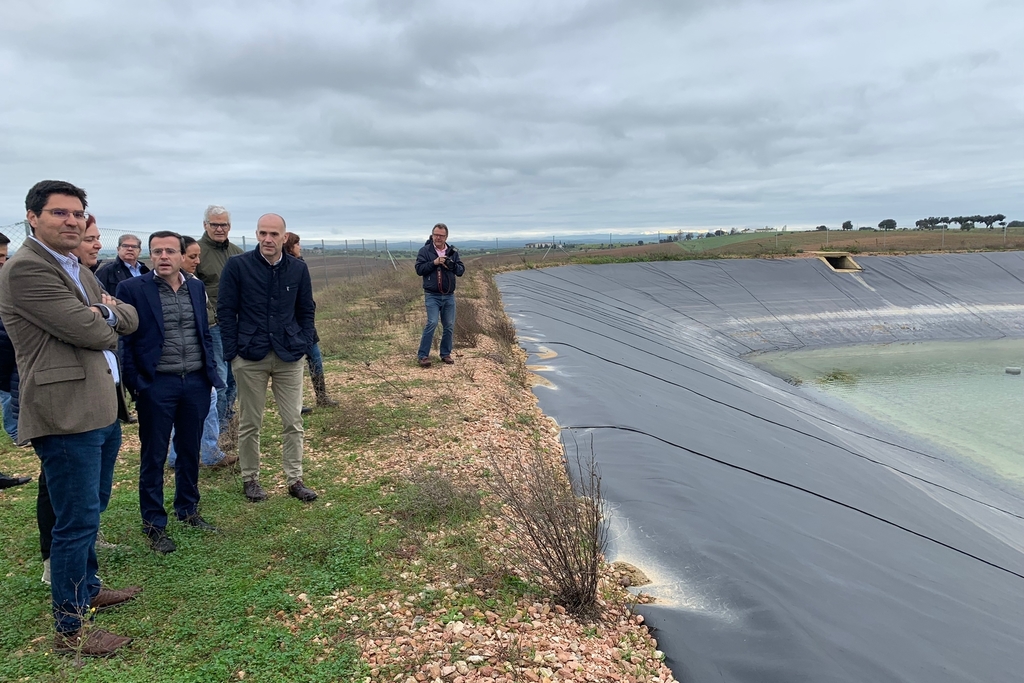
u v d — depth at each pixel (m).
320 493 5.02
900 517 7.23
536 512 4.04
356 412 6.89
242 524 4.43
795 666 3.38
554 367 10.57
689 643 3.55
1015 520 9.27
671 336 20.41
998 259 32.88
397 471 5.48
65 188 2.96
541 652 3.14
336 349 10.93
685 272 29.11
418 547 4.17
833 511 6.63
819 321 26.70
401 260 31.83
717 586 4.08
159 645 3.07
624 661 3.28
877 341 26.25
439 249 9.53
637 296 25.67
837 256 32.12
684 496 5.52
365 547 4.11
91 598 3.29
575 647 3.28
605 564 4.30
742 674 3.36
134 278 3.95
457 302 14.21
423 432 6.53
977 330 27.59
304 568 3.86
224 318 4.62
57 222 2.93
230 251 6.08
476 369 9.41
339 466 5.62
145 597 3.48
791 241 42.44
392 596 3.59
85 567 3.13
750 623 3.74
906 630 4.22
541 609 3.57
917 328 27.31
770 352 24.09
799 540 5.37
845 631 3.95
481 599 3.61
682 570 4.29
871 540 6.04
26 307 2.84
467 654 3.07
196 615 3.34
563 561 3.69
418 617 3.39
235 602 3.45
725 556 4.48
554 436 7.06
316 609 3.44
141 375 3.90
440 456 5.87
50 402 2.92
